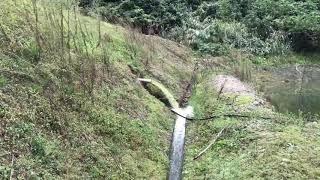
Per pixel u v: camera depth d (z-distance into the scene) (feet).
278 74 43.37
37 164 16.30
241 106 27.35
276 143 21.36
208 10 52.16
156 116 26.22
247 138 22.52
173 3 50.03
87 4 44.50
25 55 21.45
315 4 52.75
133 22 45.21
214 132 24.49
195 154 22.95
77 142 19.12
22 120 17.56
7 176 14.87
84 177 17.69
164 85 31.76
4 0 24.47
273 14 51.85
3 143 16.08
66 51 24.49
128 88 26.68
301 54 49.44
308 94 36.42
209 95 30.68
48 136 18.11
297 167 19.43
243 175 19.60
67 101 20.77
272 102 32.89
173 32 47.16
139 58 32.96
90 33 29.96
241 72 38.63
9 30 22.13
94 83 23.79
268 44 48.98
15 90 18.71
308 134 22.97
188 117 27.40
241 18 51.72
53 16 27.61
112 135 21.30
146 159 21.54
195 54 44.52
